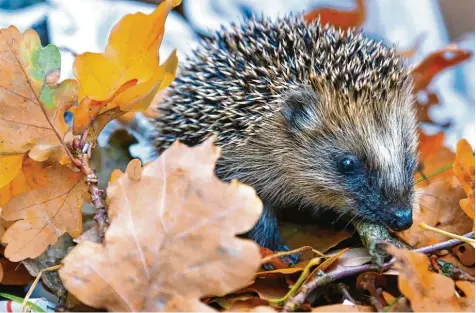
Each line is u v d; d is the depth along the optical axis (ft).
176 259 1.56
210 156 1.61
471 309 1.60
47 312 1.70
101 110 1.81
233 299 1.65
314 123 2.13
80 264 1.56
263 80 2.10
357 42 2.17
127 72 1.84
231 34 2.25
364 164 2.09
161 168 1.62
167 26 2.77
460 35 3.11
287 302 1.61
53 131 1.76
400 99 2.16
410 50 2.77
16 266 1.83
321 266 1.71
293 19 2.30
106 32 2.66
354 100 2.09
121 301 1.55
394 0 2.96
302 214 2.24
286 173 2.19
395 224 1.98
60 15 2.66
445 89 2.67
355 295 1.73
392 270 1.70
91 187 1.75
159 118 2.28
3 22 2.60
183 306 1.54
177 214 1.58
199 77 2.18
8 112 1.74
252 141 2.17
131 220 1.59
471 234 1.80
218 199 1.57
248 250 1.53
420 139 2.48
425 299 1.59
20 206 1.76
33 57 1.75
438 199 2.00
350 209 2.07
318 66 2.11
